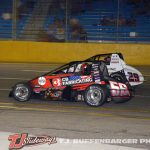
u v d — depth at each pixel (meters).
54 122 11.73
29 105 14.85
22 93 15.55
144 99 16.86
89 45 31.73
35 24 36.53
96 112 13.66
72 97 15.12
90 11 36.59
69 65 15.38
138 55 31.11
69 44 31.95
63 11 36.91
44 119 12.18
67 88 15.16
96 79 14.86
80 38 35.66
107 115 13.15
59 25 36.28
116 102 15.63
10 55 32.88
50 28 36.25
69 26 35.88
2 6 37.06
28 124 11.39
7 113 13.15
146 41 35.09
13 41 32.81
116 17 35.97
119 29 35.56
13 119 12.12
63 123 11.61
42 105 14.90
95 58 20.11
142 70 27.94
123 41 35.38
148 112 14.02
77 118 12.45
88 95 14.70
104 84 14.81
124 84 15.08
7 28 36.41
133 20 35.72
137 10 36.06
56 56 32.19
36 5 37.41
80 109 14.17
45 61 32.38
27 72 25.69
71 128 10.95
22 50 32.69
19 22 36.53
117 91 14.87
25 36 36.22
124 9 36.12
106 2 36.81
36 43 32.47
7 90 18.80
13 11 35.69
